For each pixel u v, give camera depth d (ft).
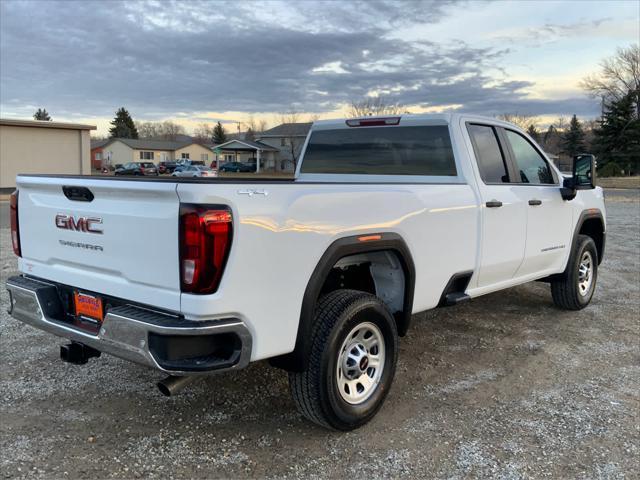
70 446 10.96
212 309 9.05
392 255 12.59
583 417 12.41
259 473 10.17
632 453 10.93
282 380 14.26
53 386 13.74
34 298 11.68
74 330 10.77
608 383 14.32
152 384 13.94
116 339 9.71
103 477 9.95
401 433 11.66
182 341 9.12
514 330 18.63
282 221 9.85
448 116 15.37
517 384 14.21
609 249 35.91
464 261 14.46
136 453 10.76
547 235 17.94
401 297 12.96
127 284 10.04
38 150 106.83
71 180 10.75
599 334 18.28
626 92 188.85
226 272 9.11
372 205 11.64
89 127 111.86
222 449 10.96
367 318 11.50
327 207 10.68
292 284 10.14
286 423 12.05
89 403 12.86
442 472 10.26
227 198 9.09
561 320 19.80
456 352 16.52
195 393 13.47
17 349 16.20
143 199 9.56
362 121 17.08
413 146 16.06
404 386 14.05
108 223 10.18
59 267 11.59
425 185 13.39
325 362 10.69
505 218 15.76
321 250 10.60
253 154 250.16
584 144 240.94
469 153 15.23
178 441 11.24
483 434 11.64
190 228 8.87
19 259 12.78
